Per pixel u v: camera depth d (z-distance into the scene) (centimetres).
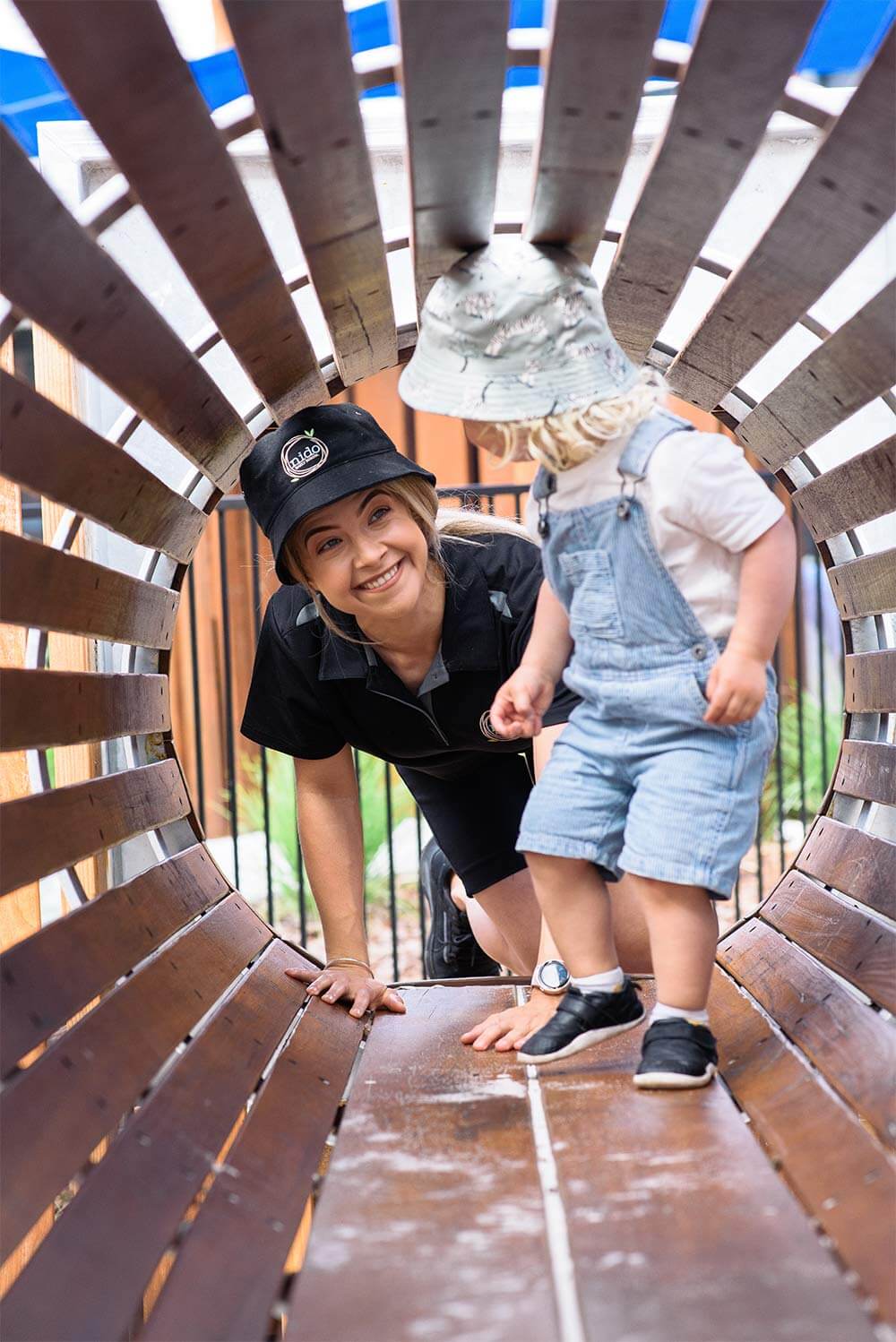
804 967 230
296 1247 304
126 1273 132
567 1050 197
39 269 143
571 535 184
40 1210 132
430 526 231
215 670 680
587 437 177
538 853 193
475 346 179
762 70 155
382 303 227
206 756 678
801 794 527
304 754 265
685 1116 173
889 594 238
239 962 244
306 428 221
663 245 207
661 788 180
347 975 254
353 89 151
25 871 164
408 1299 125
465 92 157
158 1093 170
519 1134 174
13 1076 160
